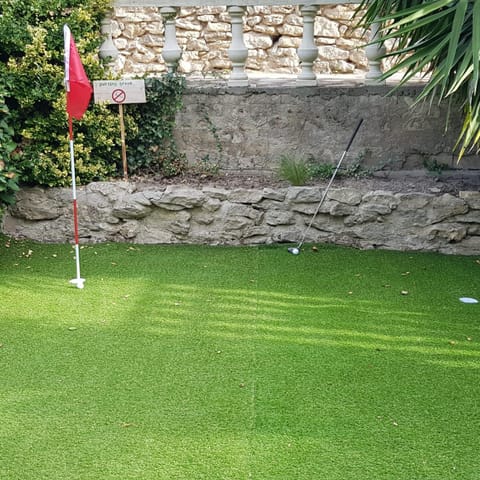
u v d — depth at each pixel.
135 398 3.62
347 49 8.56
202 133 6.46
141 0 6.30
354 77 7.56
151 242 6.01
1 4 5.90
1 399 3.61
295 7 8.63
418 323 4.47
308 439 3.26
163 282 5.14
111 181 6.19
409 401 3.58
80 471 3.04
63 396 3.64
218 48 8.88
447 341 4.23
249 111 6.39
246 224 5.91
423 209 5.72
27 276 5.27
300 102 6.34
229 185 6.18
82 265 5.49
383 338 4.27
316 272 5.32
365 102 6.29
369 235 5.83
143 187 6.13
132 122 6.21
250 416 3.45
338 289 5.01
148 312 4.65
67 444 3.23
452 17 4.36
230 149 6.49
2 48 5.91
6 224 6.12
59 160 5.98
